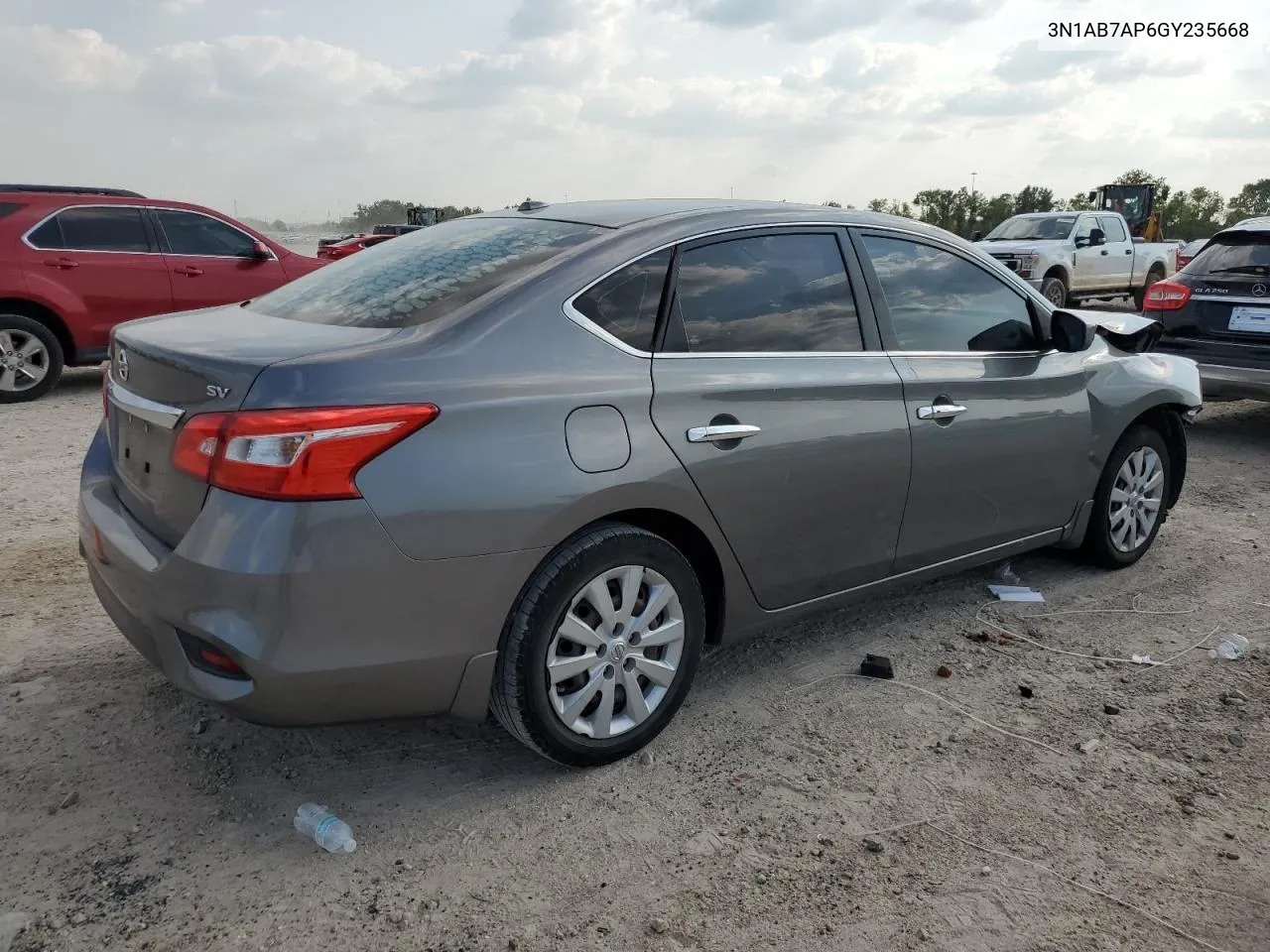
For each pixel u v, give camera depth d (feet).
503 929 8.06
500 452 8.91
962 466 12.96
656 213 11.27
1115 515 15.98
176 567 8.40
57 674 11.92
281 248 34.24
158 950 7.75
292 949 7.80
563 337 9.66
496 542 8.91
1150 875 8.89
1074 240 54.60
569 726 9.85
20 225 29.32
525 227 11.47
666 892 8.54
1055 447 14.29
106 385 10.90
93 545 9.70
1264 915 8.43
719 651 13.23
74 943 7.77
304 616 8.18
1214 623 14.42
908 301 12.73
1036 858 9.07
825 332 11.73
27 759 10.18
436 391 8.69
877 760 10.62
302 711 8.48
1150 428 16.21
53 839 8.98
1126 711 11.80
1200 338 25.21
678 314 10.53
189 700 11.41
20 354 29.43
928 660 13.02
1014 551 14.55
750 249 11.37
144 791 9.74
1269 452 25.38
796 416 11.07
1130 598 15.28
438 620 8.79
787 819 9.55
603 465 9.51
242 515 8.13
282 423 8.05
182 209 32.17
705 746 10.84
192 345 9.05
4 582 14.69
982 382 13.14
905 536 12.60
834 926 8.16
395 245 12.34
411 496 8.46
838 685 12.30
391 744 10.76
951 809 9.77
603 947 7.89
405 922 8.11
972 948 7.96
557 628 9.53
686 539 10.82
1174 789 10.20
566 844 9.14
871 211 12.94
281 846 9.03
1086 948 8.01
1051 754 10.82
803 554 11.55
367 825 9.35
